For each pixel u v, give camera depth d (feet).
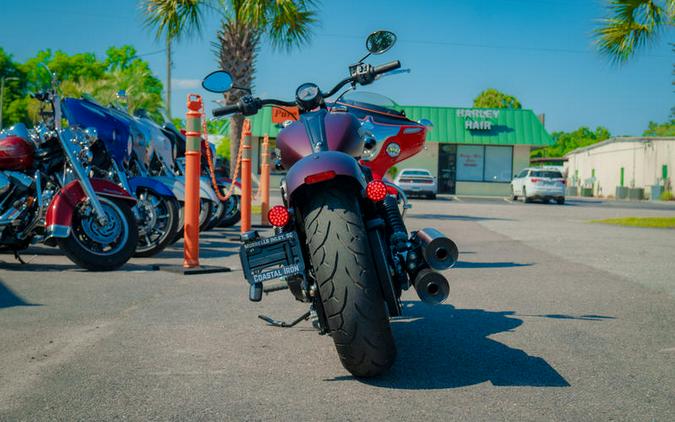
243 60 51.13
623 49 52.21
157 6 48.32
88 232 19.90
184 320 13.87
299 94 11.87
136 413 8.50
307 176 9.42
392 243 10.35
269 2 49.39
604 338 12.71
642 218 50.98
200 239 32.24
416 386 9.66
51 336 12.26
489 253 27.76
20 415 8.38
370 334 9.14
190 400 9.00
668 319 14.56
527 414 8.59
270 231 36.37
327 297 9.21
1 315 13.97
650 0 51.03
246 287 18.16
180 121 149.89
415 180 98.78
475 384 9.78
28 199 20.03
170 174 27.02
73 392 9.26
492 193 136.98
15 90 183.52
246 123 32.17
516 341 12.40
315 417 8.41
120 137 22.13
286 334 12.80
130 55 193.06
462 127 134.92
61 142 19.66
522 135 134.10
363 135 11.24
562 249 29.43
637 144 143.54
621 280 20.24
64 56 187.73
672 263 24.50
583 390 9.57
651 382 10.00
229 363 10.78
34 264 21.67
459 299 16.88
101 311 14.55
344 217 9.45
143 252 23.38
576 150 184.03
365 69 12.75
